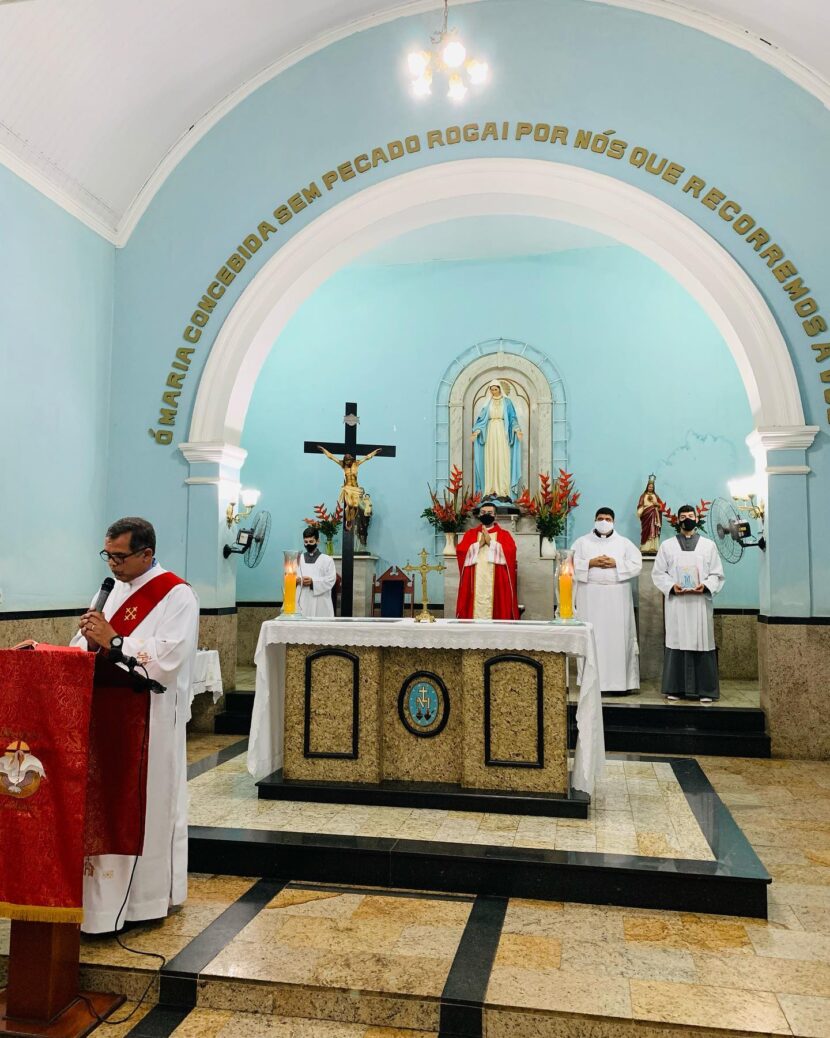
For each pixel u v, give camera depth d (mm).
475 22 7207
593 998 2873
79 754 2873
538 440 9688
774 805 5273
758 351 6730
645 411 9453
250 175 7566
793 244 6703
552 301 9781
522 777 4648
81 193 7129
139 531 3492
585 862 3766
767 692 6695
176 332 7645
